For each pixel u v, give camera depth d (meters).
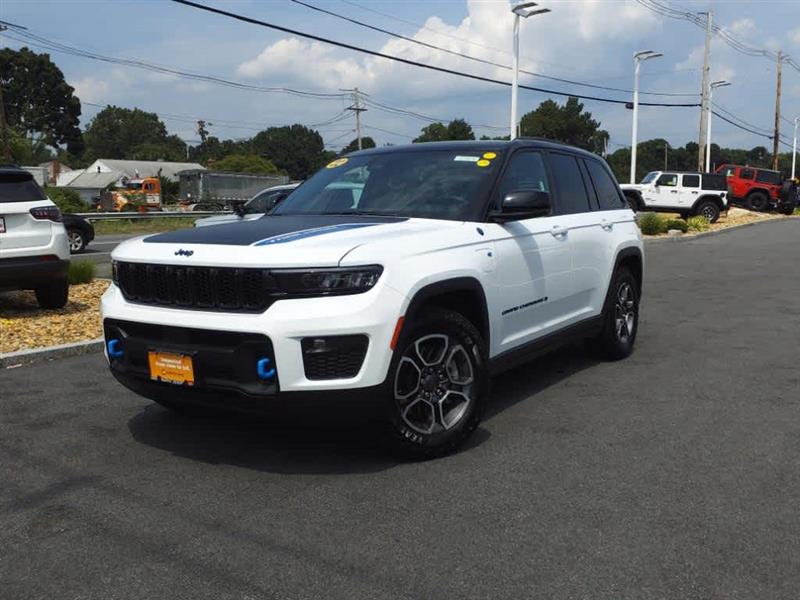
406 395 4.12
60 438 4.77
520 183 5.32
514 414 5.15
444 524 3.47
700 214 29.95
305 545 3.29
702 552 3.18
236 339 3.80
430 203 4.94
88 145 155.62
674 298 10.73
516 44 26.23
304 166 139.62
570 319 5.86
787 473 4.04
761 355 6.91
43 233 8.53
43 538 3.41
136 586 2.99
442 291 4.21
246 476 4.09
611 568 3.05
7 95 104.00
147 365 4.15
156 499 3.82
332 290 3.75
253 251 3.85
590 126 85.12
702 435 4.67
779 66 53.94
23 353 6.85
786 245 20.27
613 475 4.03
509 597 2.85
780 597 2.83
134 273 4.23
